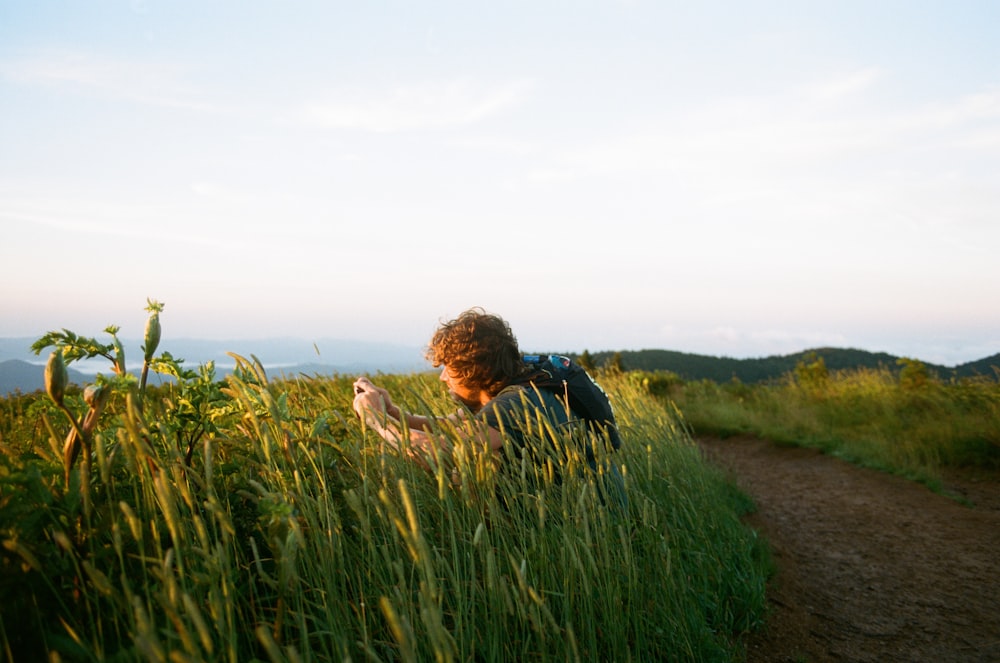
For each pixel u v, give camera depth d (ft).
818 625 11.14
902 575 14.02
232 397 6.54
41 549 4.65
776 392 45.65
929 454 25.79
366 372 16.58
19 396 9.36
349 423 7.88
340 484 7.11
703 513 11.94
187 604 3.84
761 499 21.62
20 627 4.43
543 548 6.86
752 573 11.52
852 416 35.53
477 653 6.66
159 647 3.51
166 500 4.44
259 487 5.11
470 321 9.25
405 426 6.96
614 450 9.74
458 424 7.63
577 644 6.97
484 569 6.40
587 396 9.36
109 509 5.08
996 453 24.67
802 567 14.51
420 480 7.39
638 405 18.84
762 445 32.83
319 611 5.76
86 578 4.91
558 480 8.46
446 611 6.55
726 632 9.75
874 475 24.77
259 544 6.11
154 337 6.11
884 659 9.96
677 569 9.11
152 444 5.58
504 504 7.93
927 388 36.11
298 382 8.89
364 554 6.35
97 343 5.80
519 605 6.00
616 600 7.35
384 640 6.00
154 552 5.28
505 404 8.41
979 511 19.53
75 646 4.28
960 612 11.93
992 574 14.08
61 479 5.31
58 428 6.44
